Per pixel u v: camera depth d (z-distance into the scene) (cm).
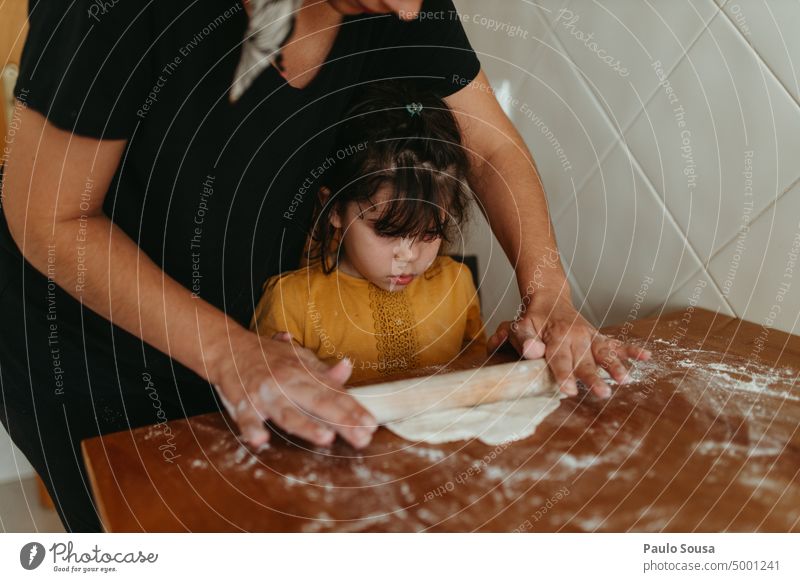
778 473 47
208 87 56
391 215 70
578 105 87
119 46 48
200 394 65
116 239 52
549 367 58
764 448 50
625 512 43
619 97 83
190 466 46
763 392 58
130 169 59
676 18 76
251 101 59
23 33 64
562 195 92
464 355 82
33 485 96
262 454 48
